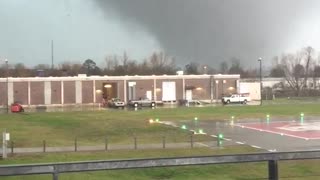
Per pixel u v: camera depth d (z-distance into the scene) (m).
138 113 76.44
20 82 102.81
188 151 34.16
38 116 70.94
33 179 20.78
